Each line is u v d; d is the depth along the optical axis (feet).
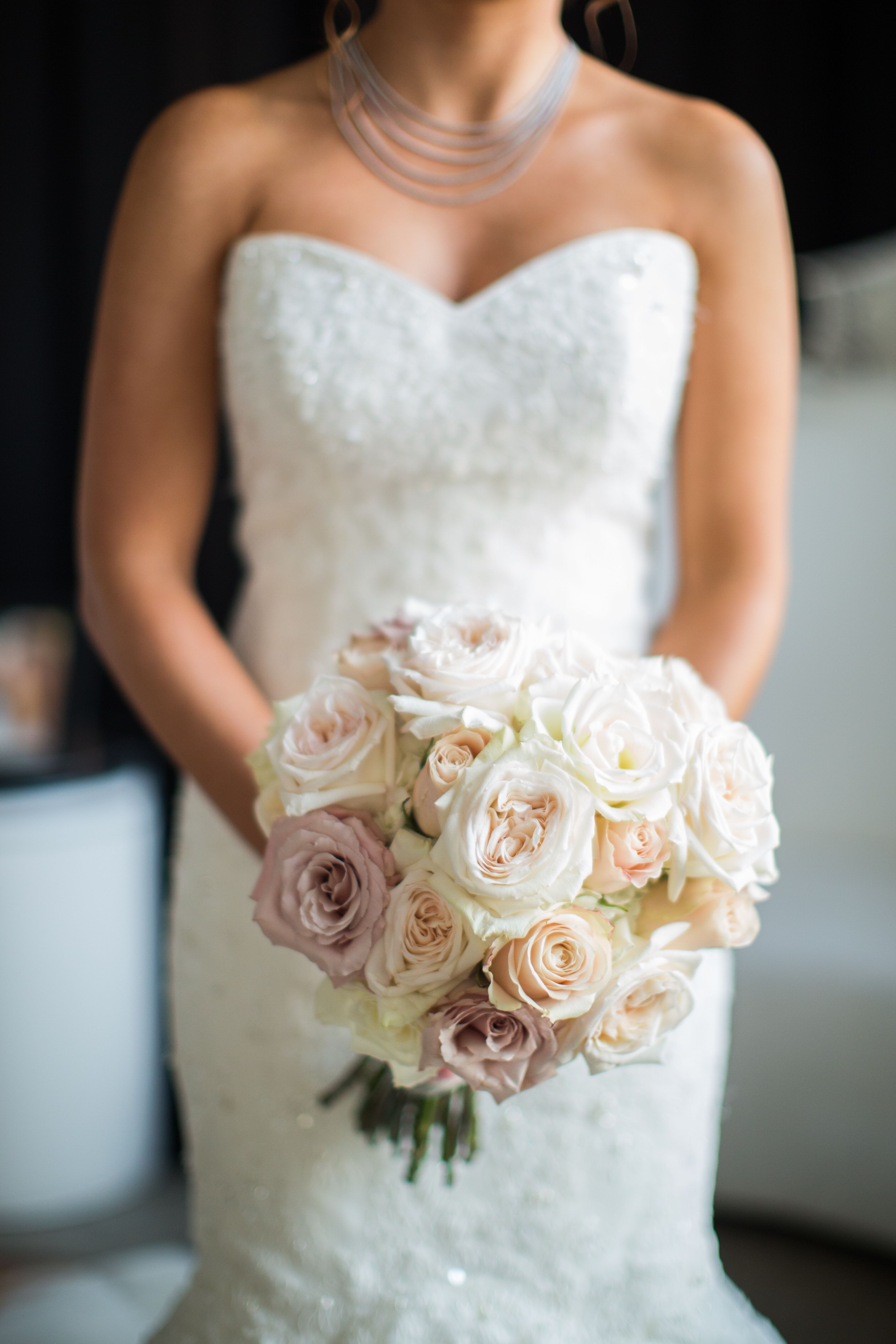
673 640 3.67
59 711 6.92
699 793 2.72
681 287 3.63
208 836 3.83
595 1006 2.66
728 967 3.93
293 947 2.72
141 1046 6.61
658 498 5.44
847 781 6.18
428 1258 3.56
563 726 2.66
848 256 7.33
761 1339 3.82
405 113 3.63
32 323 7.14
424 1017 2.71
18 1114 6.21
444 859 2.62
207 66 6.96
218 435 3.86
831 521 6.22
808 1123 5.47
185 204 3.61
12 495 7.24
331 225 3.61
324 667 3.60
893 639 6.12
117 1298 4.82
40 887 6.15
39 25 6.97
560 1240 3.61
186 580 3.73
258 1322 3.54
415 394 3.52
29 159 7.04
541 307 3.53
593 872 2.66
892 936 5.50
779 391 3.73
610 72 3.81
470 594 3.59
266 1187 3.62
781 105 7.32
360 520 3.62
